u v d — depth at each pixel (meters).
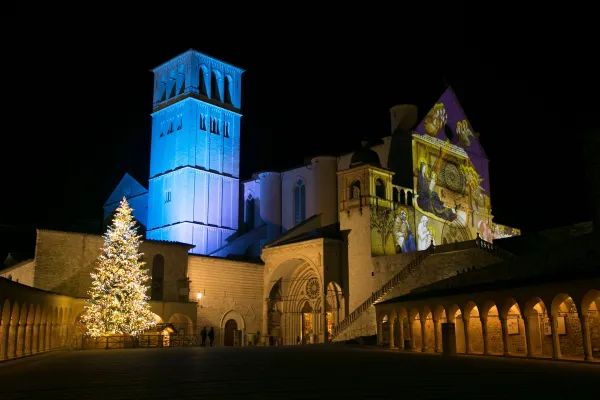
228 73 98.25
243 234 89.69
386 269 63.59
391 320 51.06
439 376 21.14
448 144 80.06
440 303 43.94
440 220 76.19
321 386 17.70
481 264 54.91
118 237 55.81
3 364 29.91
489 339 45.00
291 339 73.44
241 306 71.25
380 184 69.69
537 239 62.69
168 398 14.95
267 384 18.39
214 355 37.25
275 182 86.62
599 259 35.56
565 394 15.48
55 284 56.84
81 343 52.66
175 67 96.19
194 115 91.25
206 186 90.19
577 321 37.66
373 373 22.55
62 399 14.90
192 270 67.44
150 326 56.59
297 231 75.38
